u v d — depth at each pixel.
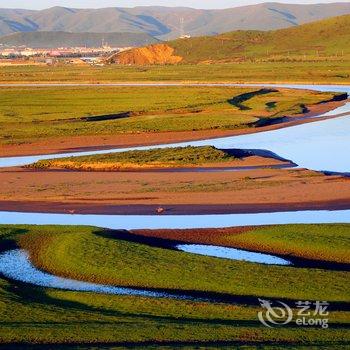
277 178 130.88
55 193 124.38
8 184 132.88
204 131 195.12
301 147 166.12
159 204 114.75
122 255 87.06
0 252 90.62
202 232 98.81
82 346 61.59
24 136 191.25
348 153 157.75
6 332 64.62
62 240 93.62
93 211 112.25
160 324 66.56
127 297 74.75
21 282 80.50
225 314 70.38
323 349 60.22
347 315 69.69
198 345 61.69
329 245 90.88
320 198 116.06
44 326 66.12
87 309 72.19
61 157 158.00
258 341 62.84
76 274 82.62
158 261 85.19
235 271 81.56
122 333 64.62
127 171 142.25
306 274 80.56
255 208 111.12
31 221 107.88
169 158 149.75
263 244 93.06
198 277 80.19
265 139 179.38
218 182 128.62
